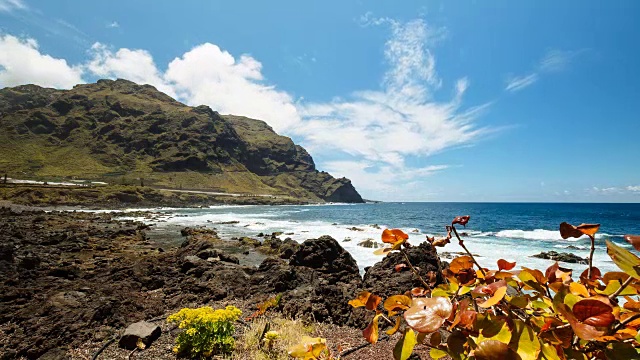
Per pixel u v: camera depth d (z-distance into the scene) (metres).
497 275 1.08
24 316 7.43
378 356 5.37
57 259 16.11
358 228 36.47
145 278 11.17
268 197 121.25
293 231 34.56
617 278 0.95
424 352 4.65
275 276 11.15
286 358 5.38
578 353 0.81
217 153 154.12
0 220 31.80
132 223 38.25
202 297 9.77
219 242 24.80
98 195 68.56
